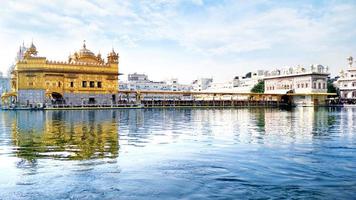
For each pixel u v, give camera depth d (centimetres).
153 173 1106
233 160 1315
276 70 13138
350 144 1753
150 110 7656
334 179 1029
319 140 1923
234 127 2894
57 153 1480
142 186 960
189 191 915
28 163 1262
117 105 8738
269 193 896
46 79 8319
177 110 7731
